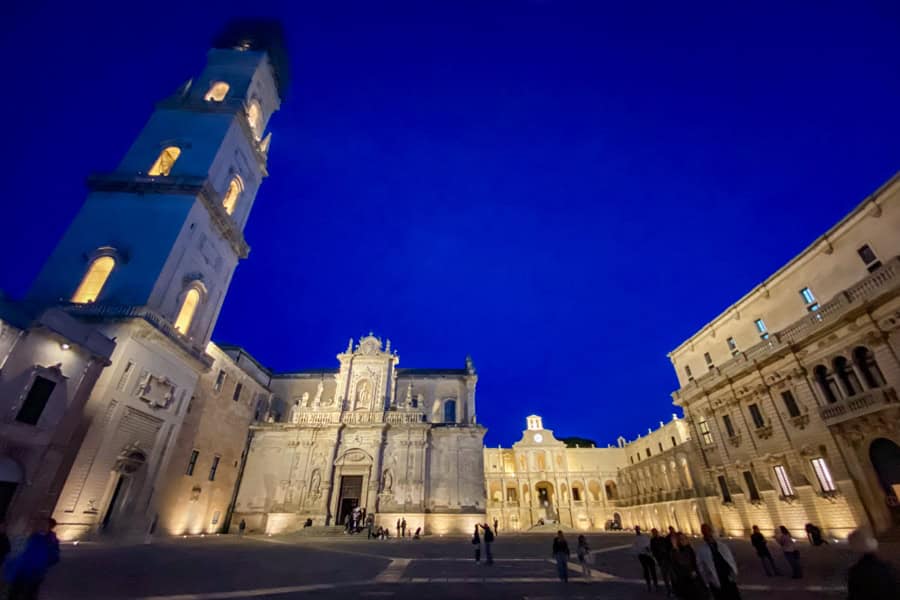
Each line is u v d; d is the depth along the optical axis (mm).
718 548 7727
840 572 14844
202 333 35469
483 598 11500
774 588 12711
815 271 29219
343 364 52531
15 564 7723
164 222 32531
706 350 39438
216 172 37219
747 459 33125
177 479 35594
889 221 24719
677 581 8758
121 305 28172
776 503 30312
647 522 60844
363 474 44938
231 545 26938
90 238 31484
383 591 12328
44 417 20344
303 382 56656
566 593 12305
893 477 23656
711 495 37969
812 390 28078
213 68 45812
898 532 22562
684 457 52094
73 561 15820
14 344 19484
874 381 24625
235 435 45344
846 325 25859
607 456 76688
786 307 31438
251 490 44625
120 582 12359
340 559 20438
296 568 16875
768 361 31156
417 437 46719
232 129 40000
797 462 28828
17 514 19109
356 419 48312
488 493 73875
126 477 27531
